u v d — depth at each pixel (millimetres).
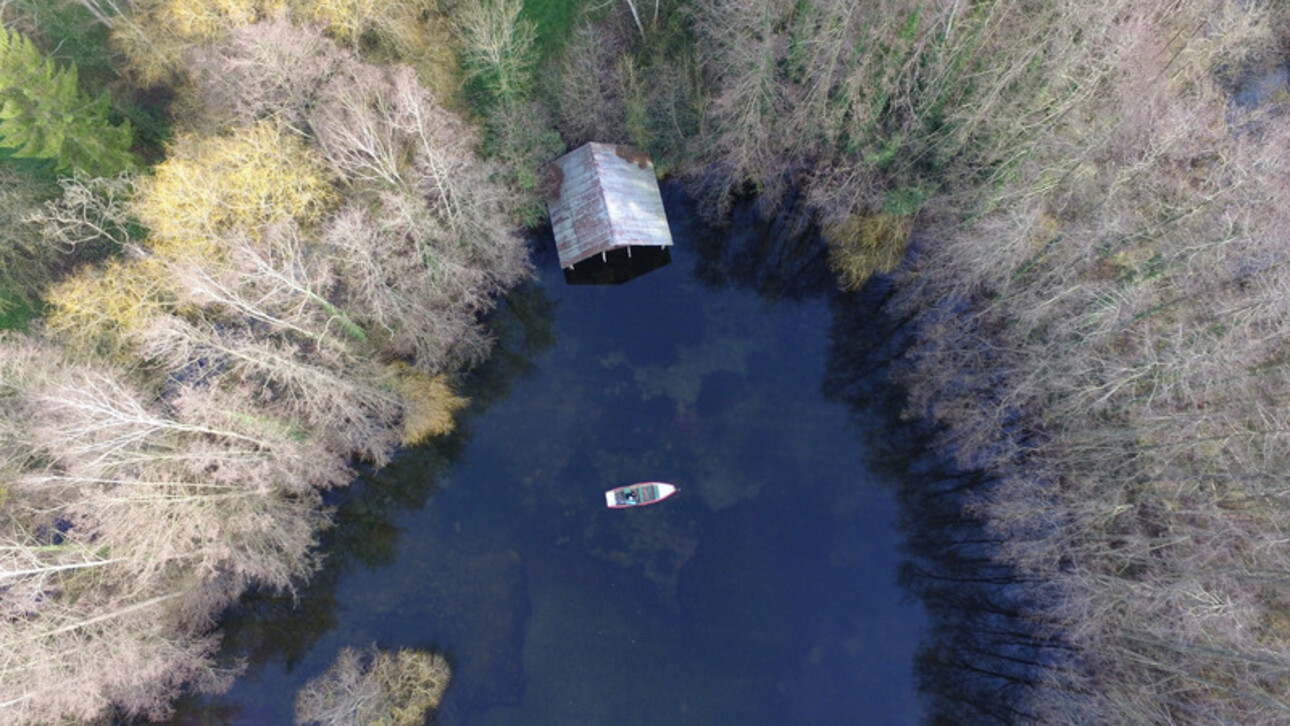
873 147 41719
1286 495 30594
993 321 42031
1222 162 34938
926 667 40750
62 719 35344
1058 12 36000
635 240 44344
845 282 47906
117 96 41781
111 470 33000
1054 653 39562
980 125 39438
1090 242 34375
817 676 40562
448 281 41062
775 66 40594
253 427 34281
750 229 49969
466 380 46188
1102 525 36562
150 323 33188
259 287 34406
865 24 37312
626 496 43469
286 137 36688
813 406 45750
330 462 40688
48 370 33594
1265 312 31281
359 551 42969
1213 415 32062
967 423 42406
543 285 48219
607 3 45281
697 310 48156
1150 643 33188
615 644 41031
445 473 44438
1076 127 36625
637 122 44938
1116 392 35500
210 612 40594
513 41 40250
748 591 42062
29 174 38969
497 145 42438
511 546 42906
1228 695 31328
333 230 34594
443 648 40844
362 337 39594
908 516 43562
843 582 42312
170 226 33219
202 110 40031
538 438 45125
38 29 40531
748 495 43906
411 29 40031
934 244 42812
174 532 32969
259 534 37875
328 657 40656
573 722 39750
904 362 46406
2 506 33969
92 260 39812
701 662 40750
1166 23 40719
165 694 38969
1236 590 31391
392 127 36031
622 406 45875
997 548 42375
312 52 36656
